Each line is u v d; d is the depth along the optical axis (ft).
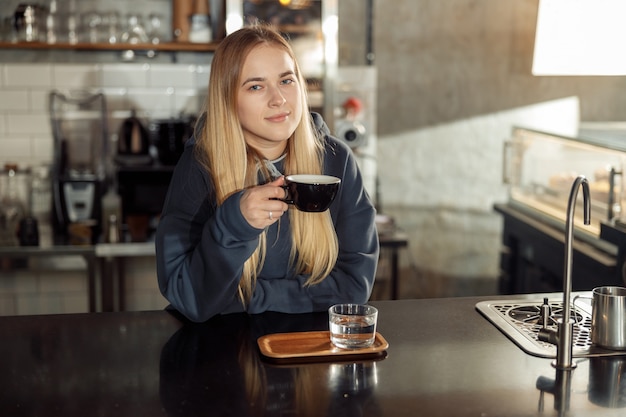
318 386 4.82
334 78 13.20
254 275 6.13
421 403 4.59
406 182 16.20
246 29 5.82
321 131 6.53
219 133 5.81
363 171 14.47
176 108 14.10
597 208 11.37
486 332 5.80
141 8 13.79
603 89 16.03
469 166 16.19
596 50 9.92
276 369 5.08
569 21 10.37
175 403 4.60
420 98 15.92
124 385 4.86
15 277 13.87
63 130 13.85
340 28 15.05
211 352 5.40
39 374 5.04
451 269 16.52
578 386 4.83
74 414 4.48
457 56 15.80
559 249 12.07
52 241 12.44
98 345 5.54
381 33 15.57
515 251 14.23
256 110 5.68
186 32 13.30
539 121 16.11
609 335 5.39
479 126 16.08
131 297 14.05
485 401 4.62
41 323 6.00
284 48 5.79
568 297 5.05
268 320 6.03
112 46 12.97
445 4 15.61
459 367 5.12
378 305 6.40
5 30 13.32
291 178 5.08
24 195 13.76
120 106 13.97
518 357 5.31
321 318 6.08
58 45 12.89
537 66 11.14
